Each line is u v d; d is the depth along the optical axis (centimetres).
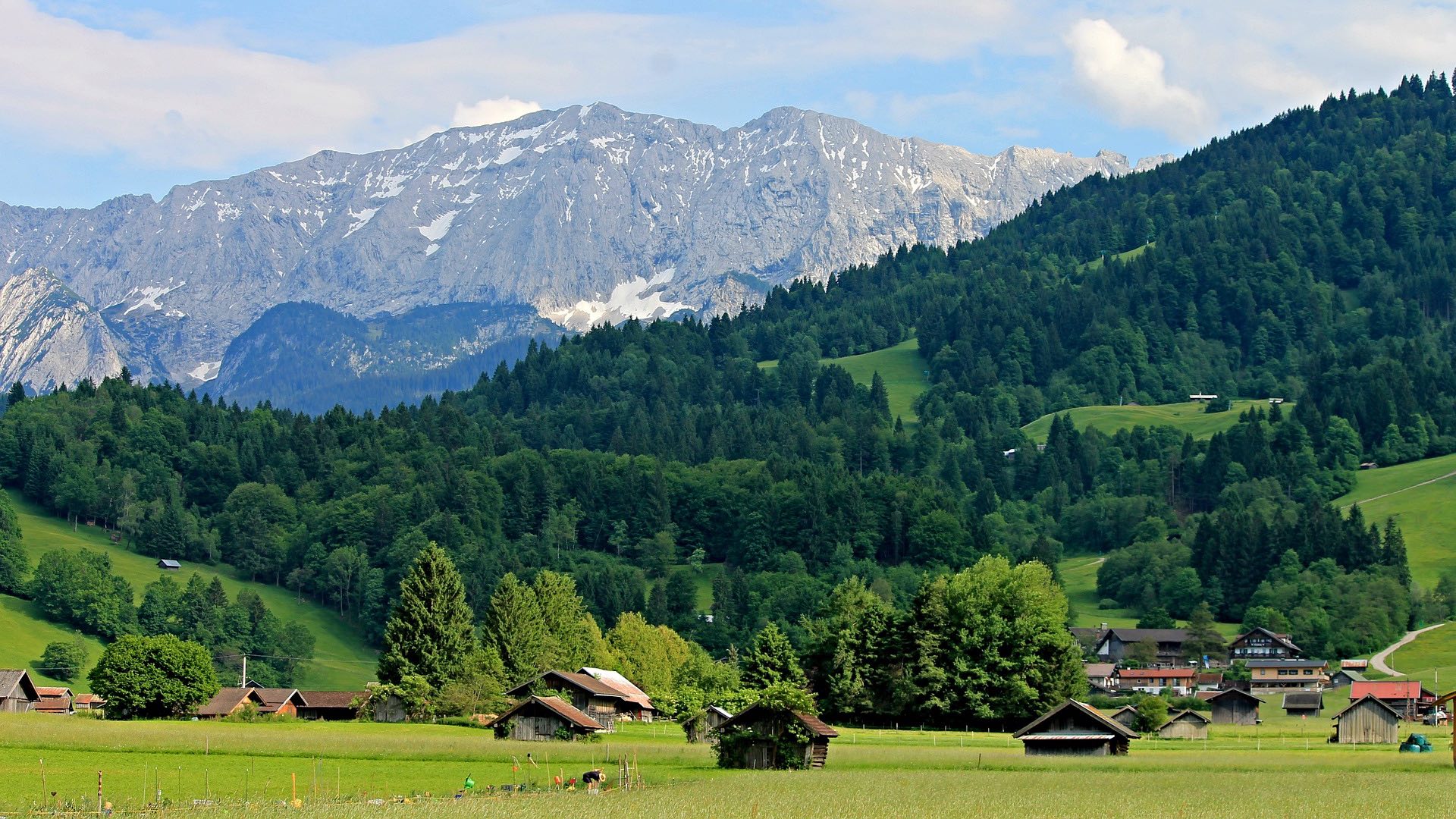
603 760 11831
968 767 11712
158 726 14012
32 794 9231
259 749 11969
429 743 12525
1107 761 11956
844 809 8688
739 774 10969
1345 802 9056
